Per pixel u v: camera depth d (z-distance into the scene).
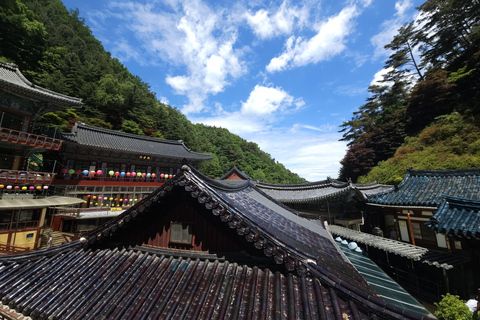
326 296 4.23
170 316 4.41
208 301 4.68
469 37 37.41
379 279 7.82
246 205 8.22
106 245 7.11
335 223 21.91
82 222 27.08
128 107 59.09
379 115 53.62
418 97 39.94
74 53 53.38
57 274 5.89
